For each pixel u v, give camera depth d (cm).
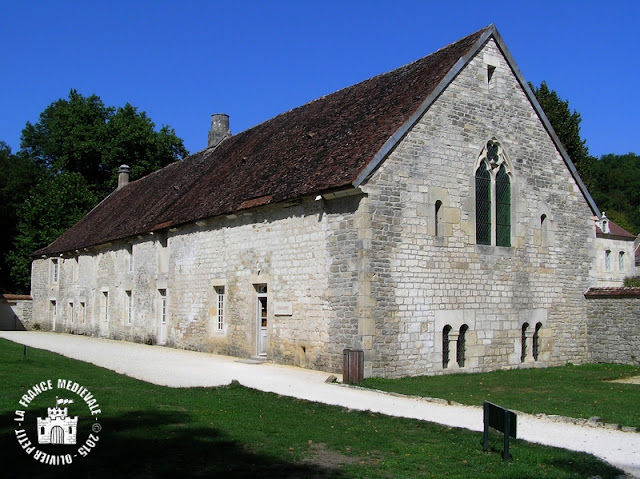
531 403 1267
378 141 1669
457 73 1828
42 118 5900
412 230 1672
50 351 2050
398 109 1777
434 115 1761
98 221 3656
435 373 1691
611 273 4181
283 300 1825
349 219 1617
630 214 7250
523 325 1956
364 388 1396
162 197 2920
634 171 8050
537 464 805
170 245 2505
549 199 2073
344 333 1602
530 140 2036
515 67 1998
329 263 1664
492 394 1386
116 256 3058
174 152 5100
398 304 1627
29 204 4569
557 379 1672
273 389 1361
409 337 1642
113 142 4759
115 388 1254
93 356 1989
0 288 4816
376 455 838
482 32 1916
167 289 2506
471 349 1795
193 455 782
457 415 1115
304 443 877
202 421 971
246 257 2008
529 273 1978
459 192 1800
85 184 4656
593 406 1234
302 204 1773
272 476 723
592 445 922
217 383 1430
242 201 2003
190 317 2327
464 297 1783
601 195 7625
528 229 1997
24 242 4403
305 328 1731
